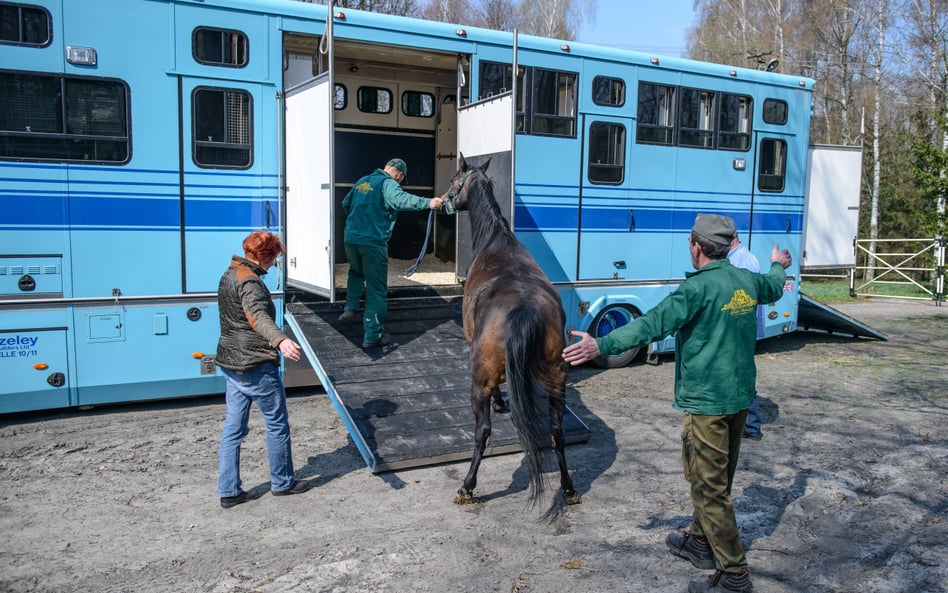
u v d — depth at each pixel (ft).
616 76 26.55
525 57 24.64
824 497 15.52
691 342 11.43
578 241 26.40
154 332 20.13
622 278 27.66
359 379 18.53
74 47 18.53
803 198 32.71
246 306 14.03
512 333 13.19
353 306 21.58
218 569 12.20
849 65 80.43
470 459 17.46
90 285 19.24
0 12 17.80
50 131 18.49
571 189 26.02
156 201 19.83
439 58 25.39
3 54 17.84
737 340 11.37
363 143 28.71
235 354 14.44
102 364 19.58
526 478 16.63
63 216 18.80
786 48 84.58
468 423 17.81
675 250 28.94
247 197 20.98
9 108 18.02
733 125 29.99
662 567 12.41
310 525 14.03
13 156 18.13
